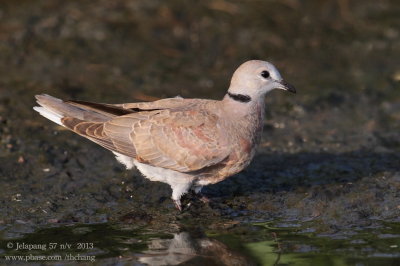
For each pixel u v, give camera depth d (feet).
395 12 63.46
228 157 35.27
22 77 53.01
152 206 36.55
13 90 50.70
